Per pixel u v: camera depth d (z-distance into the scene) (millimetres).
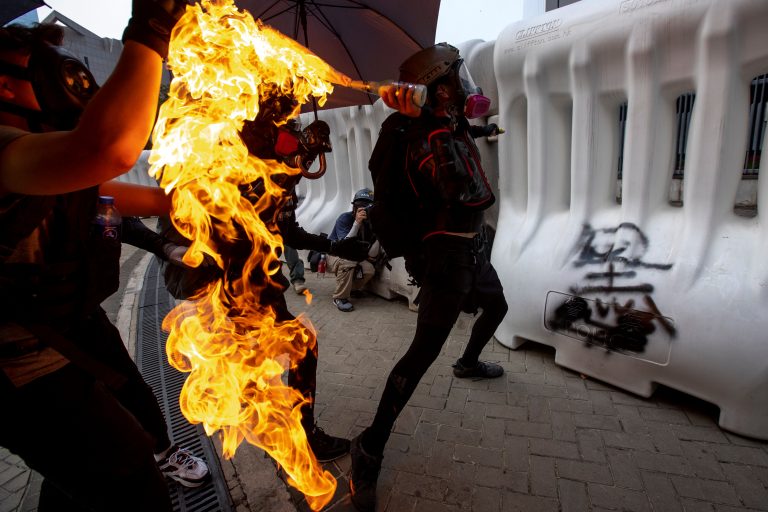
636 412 2441
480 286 2365
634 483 1970
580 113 2732
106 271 1202
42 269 1028
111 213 1248
